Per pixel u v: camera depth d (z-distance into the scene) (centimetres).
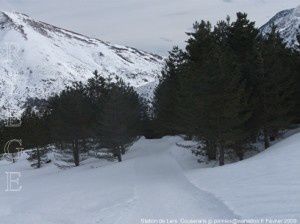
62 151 6338
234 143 3262
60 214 2156
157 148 5712
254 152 3672
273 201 1474
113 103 5144
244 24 3725
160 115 6338
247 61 3544
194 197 1939
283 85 3497
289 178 1806
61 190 3338
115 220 1700
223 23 3822
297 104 3875
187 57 3869
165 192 2225
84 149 6012
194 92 3222
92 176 4097
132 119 5522
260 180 1922
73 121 5869
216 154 3694
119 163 4694
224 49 3525
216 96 3098
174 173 3212
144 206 1900
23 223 2114
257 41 3722
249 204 1514
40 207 2533
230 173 2375
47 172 6128
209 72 3181
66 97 6097
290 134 3906
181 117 3800
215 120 3150
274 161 2341
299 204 1370
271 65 3459
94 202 2334
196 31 3794
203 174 2645
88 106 6056
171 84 4975
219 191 1905
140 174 3459
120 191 2577
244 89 3403
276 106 3456
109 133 5091
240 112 3375
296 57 3975
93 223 1731
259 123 3500
